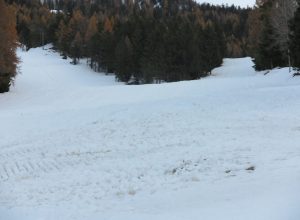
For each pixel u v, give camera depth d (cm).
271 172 951
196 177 1023
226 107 2264
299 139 1339
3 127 2403
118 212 836
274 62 5291
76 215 861
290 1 4616
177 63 6975
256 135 1497
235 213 705
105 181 1141
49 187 1141
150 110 2366
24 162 1504
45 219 859
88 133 1964
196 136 1611
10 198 1066
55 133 2067
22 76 6481
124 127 2002
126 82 7312
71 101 3572
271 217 658
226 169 1053
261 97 2494
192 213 745
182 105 2425
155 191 977
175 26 7856
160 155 1358
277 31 4719
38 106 3459
